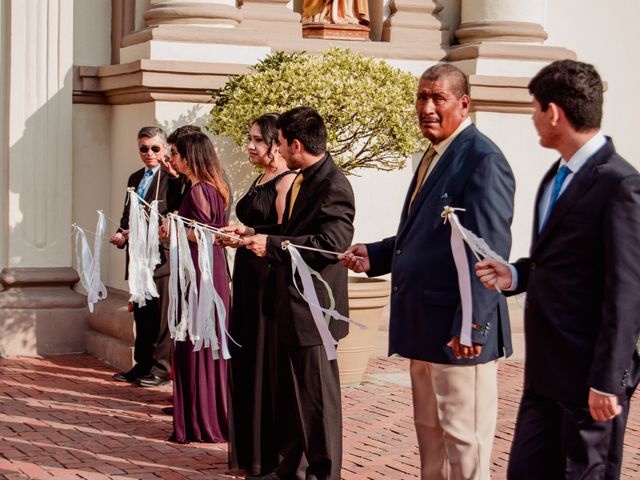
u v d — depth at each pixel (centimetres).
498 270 402
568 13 1080
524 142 971
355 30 984
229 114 801
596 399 361
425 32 997
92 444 638
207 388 649
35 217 934
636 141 1116
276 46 941
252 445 567
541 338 385
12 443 634
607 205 366
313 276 527
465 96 452
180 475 580
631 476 597
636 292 358
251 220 586
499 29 979
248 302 573
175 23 891
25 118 927
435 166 451
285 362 551
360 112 785
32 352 925
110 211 971
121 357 863
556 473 392
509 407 761
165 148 809
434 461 465
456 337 426
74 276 947
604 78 1098
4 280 925
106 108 968
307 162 535
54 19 930
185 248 572
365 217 956
